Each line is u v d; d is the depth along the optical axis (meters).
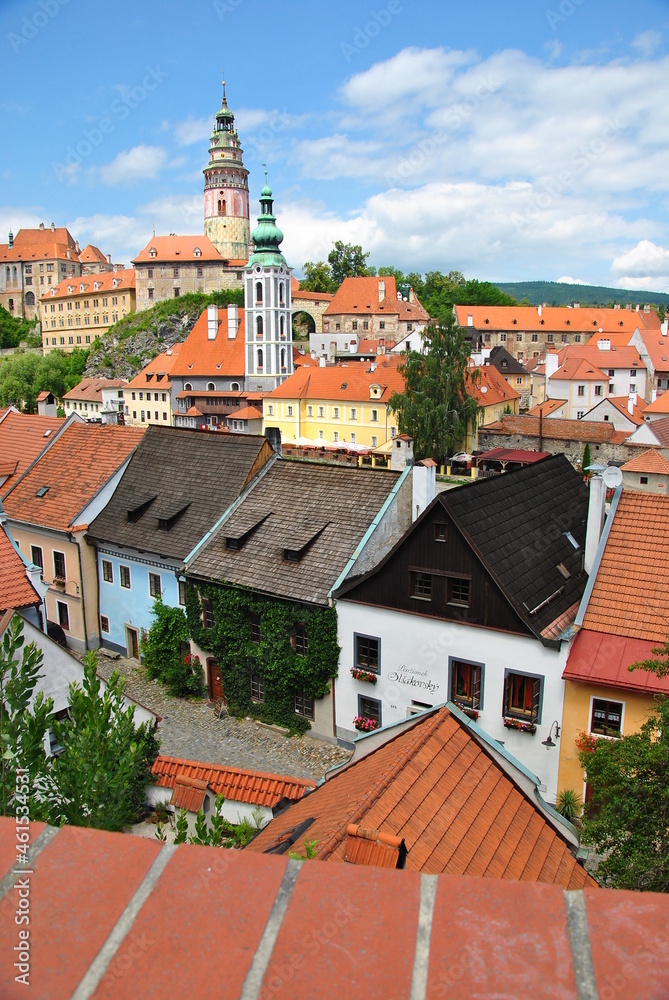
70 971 2.30
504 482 28.81
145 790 20.36
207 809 19.30
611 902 2.28
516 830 13.49
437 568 25.25
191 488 36.50
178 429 39.94
